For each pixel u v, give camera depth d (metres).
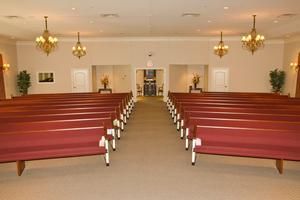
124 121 7.71
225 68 13.88
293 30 10.09
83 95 9.69
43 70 13.92
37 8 7.11
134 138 6.18
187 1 6.45
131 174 4.01
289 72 12.83
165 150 5.21
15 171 4.18
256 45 8.77
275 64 13.68
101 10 7.45
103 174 4.02
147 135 6.47
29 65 13.83
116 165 4.39
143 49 13.92
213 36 13.42
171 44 13.88
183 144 5.64
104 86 14.94
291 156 3.76
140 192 3.41
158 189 3.50
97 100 7.59
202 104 6.46
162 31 11.71
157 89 16.67
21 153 3.83
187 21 9.27
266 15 8.16
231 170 4.15
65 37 13.55
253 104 6.38
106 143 4.17
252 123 4.11
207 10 7.46
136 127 7.41
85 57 13.98
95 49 13.95
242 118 4.75
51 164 4.44
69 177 3.92
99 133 4.06
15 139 3.72
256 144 3.97
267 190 3.47
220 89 14.05
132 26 10.33
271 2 6.51
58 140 3.96
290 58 12.73
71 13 7.79
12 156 3.77
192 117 4.67
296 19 8.84
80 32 11.85
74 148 4.05
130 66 14.06
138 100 14.29
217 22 9.46
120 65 14.73
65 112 5.43
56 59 13.91
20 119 4.59
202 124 4.39
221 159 4.65
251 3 6.63
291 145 3.81
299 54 11.80
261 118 4.66
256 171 4.11
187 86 15.26
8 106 6.21
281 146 3.86
